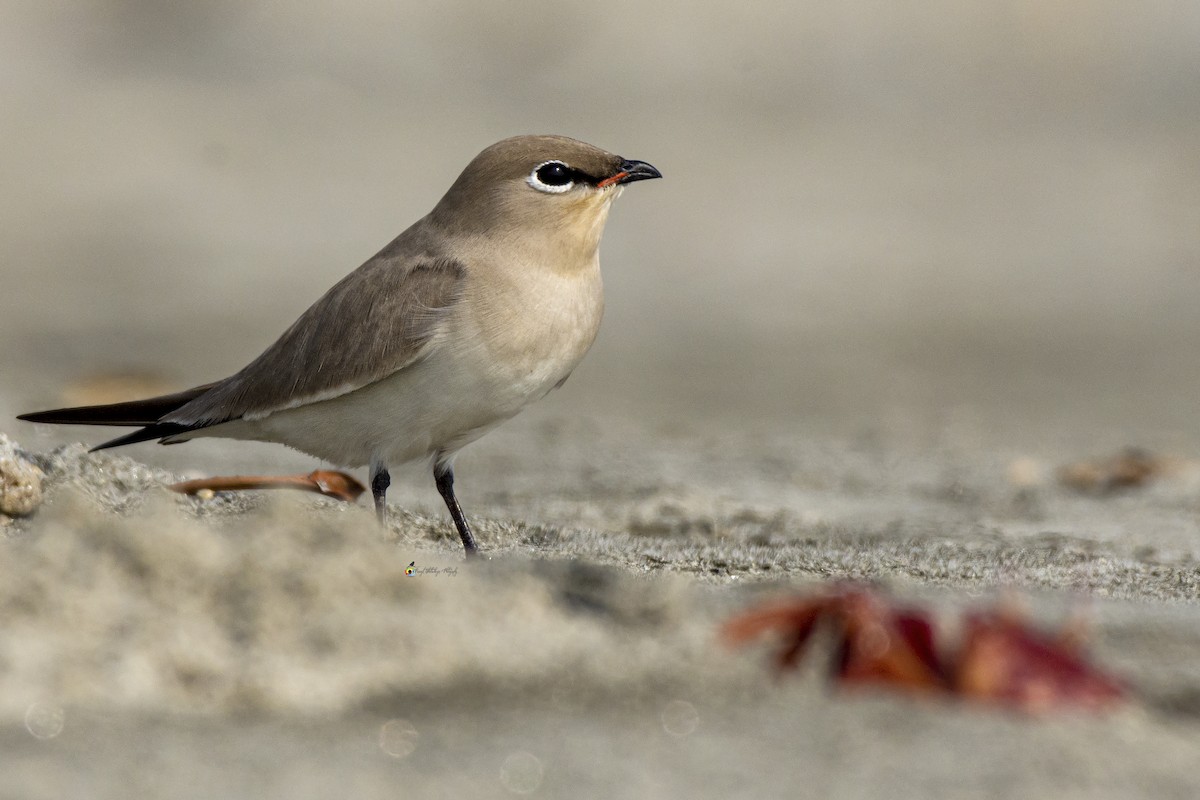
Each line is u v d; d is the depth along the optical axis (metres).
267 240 26.30
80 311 21.64
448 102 35.72
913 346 20.94
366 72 37.75
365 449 9.54
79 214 27.31
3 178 28.77
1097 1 39.47
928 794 4.84
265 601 5.90
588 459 13.32
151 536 6.03
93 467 9.19
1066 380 19.08
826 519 10.88
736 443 14.52
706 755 5.09
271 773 4.87
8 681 5.31
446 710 5.43
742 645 6.05
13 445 9.12
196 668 5.51
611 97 36.59
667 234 27.16
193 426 9.97
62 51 37.72
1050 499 12.23
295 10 40.66
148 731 5.14
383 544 6.40
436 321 9.10
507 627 6.06
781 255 26.12
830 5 41.22
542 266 9.33
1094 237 27.73
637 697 5.57
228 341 19.73
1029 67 38.81
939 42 39.53
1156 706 5.88
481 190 9.42
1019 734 5.32
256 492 9.55
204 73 37.09
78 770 4.83
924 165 32.22
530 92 36.84
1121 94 37.19
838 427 15.73
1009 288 24.59
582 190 9.35
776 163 31.91
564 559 8.70
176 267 24.59
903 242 27.08
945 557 9.29
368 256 25.55
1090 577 8.68
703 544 9.55
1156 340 21.55
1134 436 15.59
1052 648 5.77
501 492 11.70
